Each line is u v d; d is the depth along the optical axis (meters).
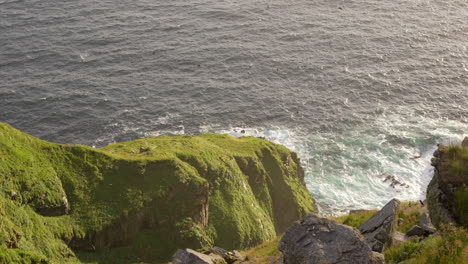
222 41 154.38
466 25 165.12
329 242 19.00
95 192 67.50
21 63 138.88
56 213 62.81
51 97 122.75
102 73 135.88
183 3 183.50
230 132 112.19
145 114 117.94
